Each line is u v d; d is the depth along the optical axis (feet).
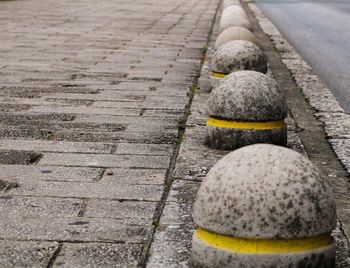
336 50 58.03
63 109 31.27
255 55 34.55
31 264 14.43
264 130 23.67
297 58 51.57
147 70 43.83
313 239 13.05
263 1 127.03
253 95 23.57
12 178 20.53
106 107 31.91
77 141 25.36
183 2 120.37
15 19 78.43
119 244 15.61
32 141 25.27
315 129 28.37
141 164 22.39
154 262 14.57
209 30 71.67
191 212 17.75
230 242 13.12
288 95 36.29
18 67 43.96
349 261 14.64
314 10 105.60
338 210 18.22
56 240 15.78
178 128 27.99
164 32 68.28
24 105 32.07
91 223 16.90
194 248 13.88
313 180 13.12
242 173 13.17
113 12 92.58
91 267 14.33
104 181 20.39
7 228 16.47
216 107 24.16
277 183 12.86
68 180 20.43
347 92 38.83
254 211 12.75
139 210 17.93
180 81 39.96
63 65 45.24
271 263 12.79
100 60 47.85
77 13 89.10
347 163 23.16
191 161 22.65
